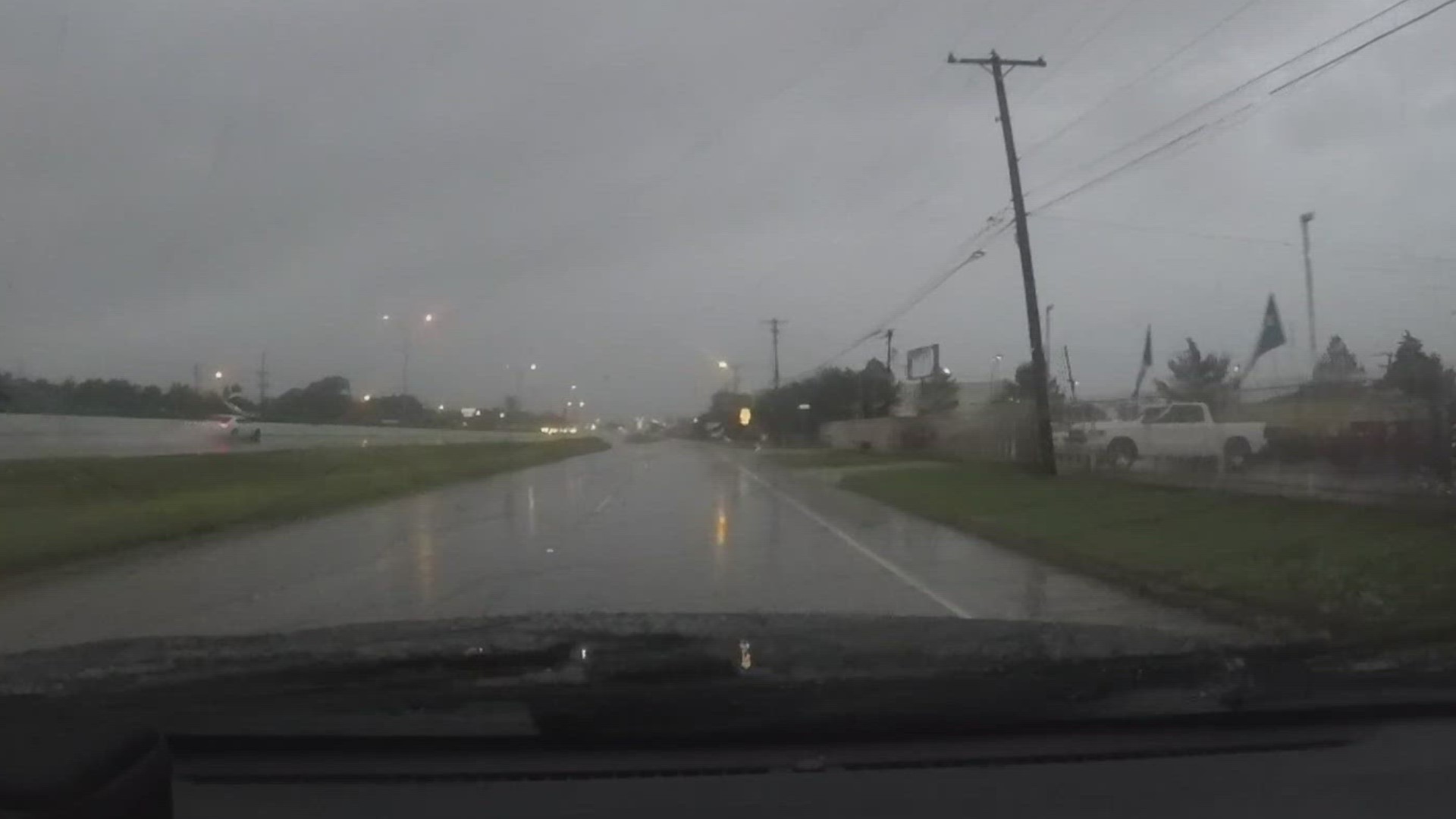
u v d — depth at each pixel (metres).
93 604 12.84
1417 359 18.83
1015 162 30.19
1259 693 4.59
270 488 30.97
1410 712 4.61
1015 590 13.45
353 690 4.59
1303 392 21.36
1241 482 22.00
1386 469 18.27
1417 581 11.91
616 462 58.97
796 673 4.80
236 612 12.18
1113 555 15.59
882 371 76.62
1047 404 30.31
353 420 100.44
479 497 30.84
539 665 5.07
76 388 67.06
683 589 13.55
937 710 4.33
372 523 22.91
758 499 29.98
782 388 99.06
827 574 14.89
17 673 5.00
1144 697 4.56
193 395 76.00
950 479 33.06
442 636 5.91
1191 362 41.56
